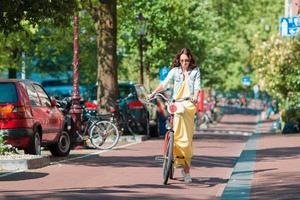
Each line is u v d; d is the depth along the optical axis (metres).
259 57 66.81
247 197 14.92
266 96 119.50
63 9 23.80
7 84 23.42
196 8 65.00
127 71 68.44
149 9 56.34
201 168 21.86
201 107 68.75
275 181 17.55
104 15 39.84
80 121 30.95
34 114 23.97
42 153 28.17
